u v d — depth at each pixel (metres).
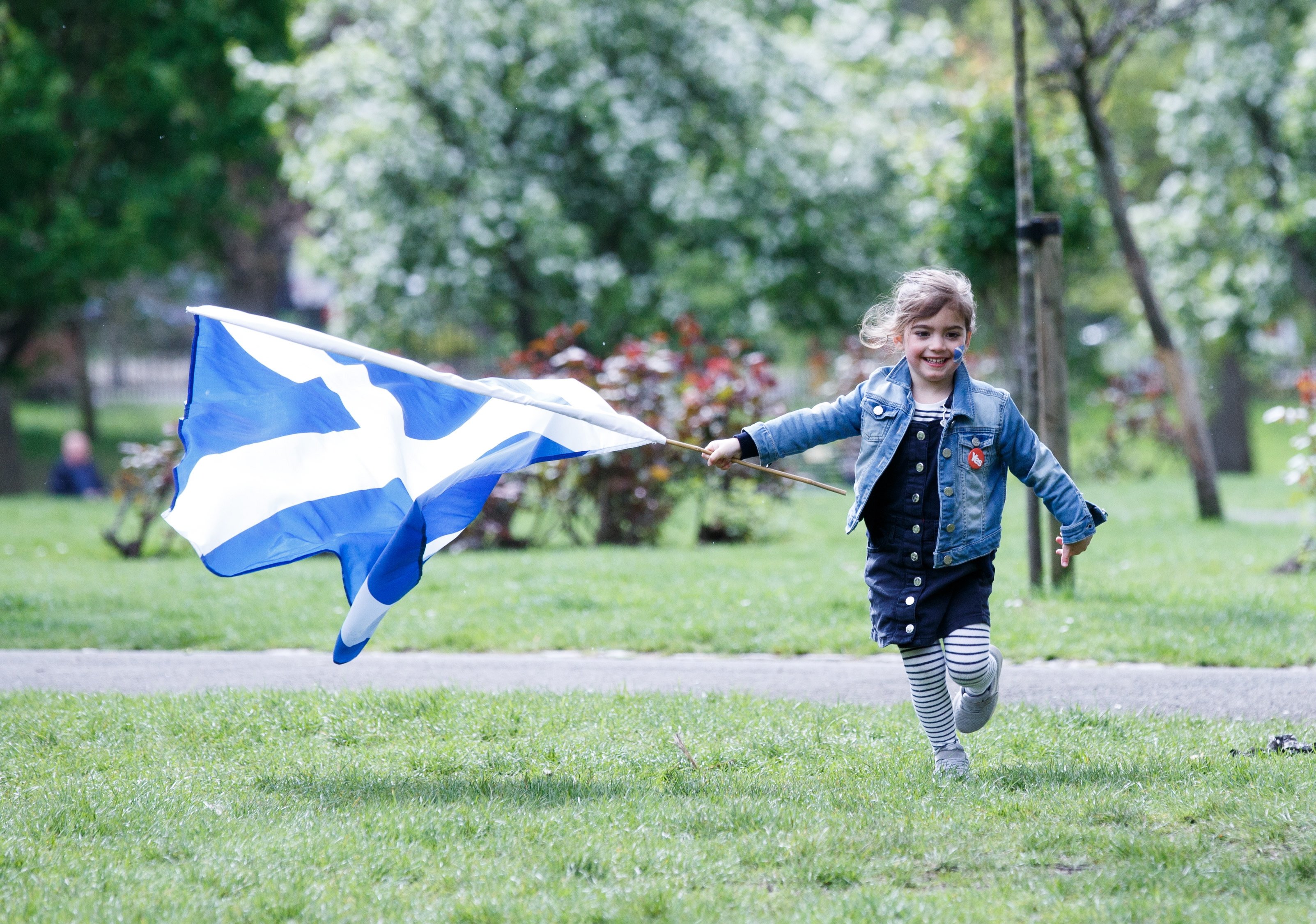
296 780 5.84
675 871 4.61
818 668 8.67
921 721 5.93
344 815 5.29
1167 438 29.19
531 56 28.91
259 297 48.91
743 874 4.61
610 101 27.89
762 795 5.52
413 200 28.28
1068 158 17.94
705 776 5.84
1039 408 10.88
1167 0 22.77
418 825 5.10
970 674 5.52
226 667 8.97
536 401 5.90
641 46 28.75
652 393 16.31
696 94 29.41
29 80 27.59
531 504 16.52
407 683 8.28
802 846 4.80
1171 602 10.61
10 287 28.39
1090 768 5.82
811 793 5.52
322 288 58.12
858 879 4.57
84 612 11.06
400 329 28.92
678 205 27.58
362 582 5.82
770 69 29.23
